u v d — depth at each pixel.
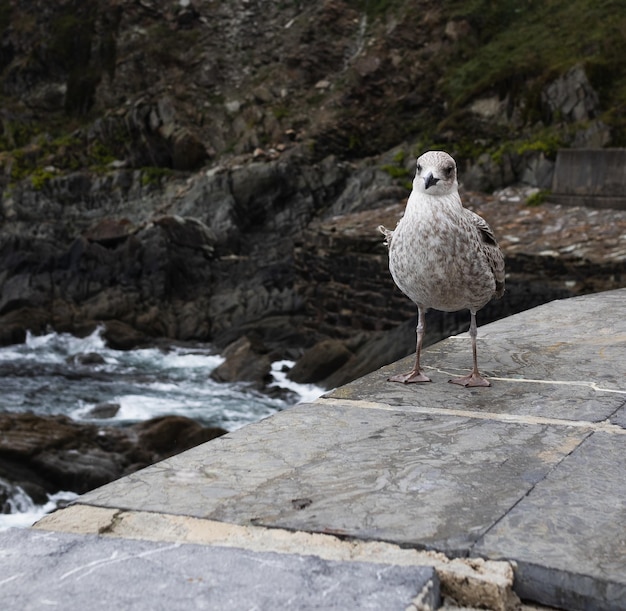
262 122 28.58
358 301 19.91
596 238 18.08
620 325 5.66
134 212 27.11
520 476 3.12
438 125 26.03
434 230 4.05
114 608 2.13
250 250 24.80
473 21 28.27
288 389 17.09
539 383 4.36
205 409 15.78
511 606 2.39
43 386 17.23
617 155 20.06
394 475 3.16
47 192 28.03
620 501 2.87
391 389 4.34
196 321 22.08
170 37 32.38
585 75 23.23
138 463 11.89
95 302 22.58
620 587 2.34
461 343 5.33
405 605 2.17
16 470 11.16
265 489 3.08
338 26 30.88
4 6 35.25
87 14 33.66
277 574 2.32
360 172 25.25
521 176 22.72
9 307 22.72
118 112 30.39
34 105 32.72
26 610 2.12
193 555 2.44
